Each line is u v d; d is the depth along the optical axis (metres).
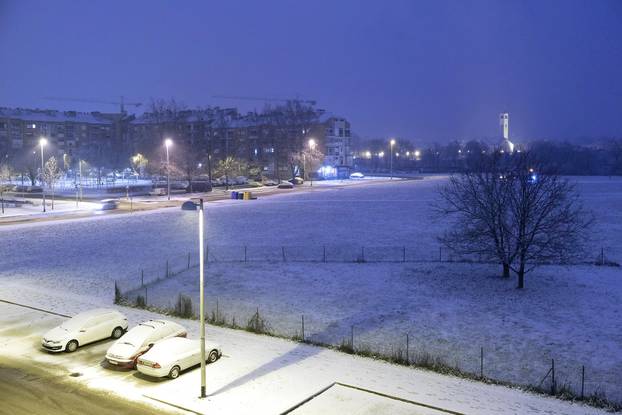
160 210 70.75
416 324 28.22
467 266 39.81
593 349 24.75
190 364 20.94
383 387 19.80
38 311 29.23
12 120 167.00
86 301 31.55
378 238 51.03
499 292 33.38
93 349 23.41
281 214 67.44
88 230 55.16
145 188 101.00
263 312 30.08
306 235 52.88
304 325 28.00
